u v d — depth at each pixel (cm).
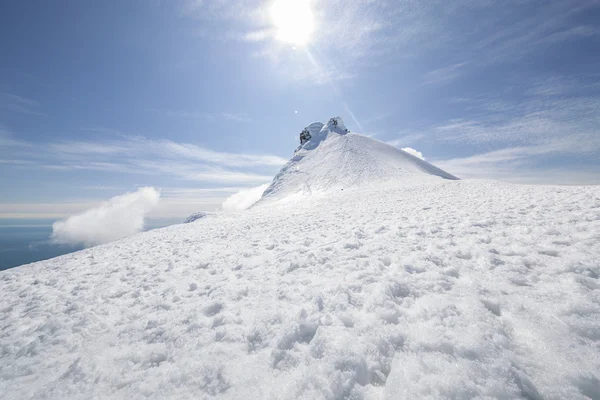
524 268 541
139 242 1658
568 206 984
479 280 519
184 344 460
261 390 338
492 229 830
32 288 907
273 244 1050
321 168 7894
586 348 328
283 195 7019
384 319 432
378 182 5547
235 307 559
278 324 467
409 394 296
